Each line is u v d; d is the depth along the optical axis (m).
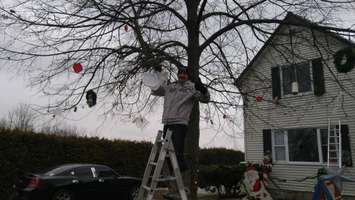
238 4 7.88
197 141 7.87
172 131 5.17
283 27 8.16
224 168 15.50
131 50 7.71
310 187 14.27
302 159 14.77
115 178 13.31
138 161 18.56
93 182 12.58
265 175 14.66
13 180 13.48
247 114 8.95
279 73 14.66
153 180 4.62
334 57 6.73
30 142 14.34
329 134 13.27
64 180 11.88
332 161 13.79
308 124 14.63
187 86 5.43
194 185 7.55
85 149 16.39
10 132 13.80
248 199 13.14
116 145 17.77
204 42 8.41
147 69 7.62
